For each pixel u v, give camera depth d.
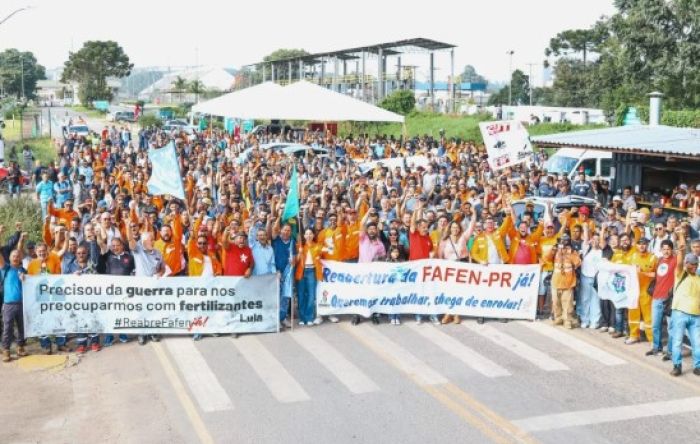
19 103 95.00
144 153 28.27
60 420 9.18
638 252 12.13
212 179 20.69
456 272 13.31
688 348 12.02
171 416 9.21
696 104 41.75
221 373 10.70
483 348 11.91
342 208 13.72
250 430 8.77
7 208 19.61
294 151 29.31
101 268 12.15
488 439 8.50
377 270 13.12
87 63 128.75
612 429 8.80
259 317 12.62
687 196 18.84
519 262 13.42
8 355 11.33
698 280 10.62
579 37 76.50
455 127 49.34
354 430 8.74
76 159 25.50
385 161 26.62
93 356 11.58
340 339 12.36
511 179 20.98
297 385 10.23
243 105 24.45
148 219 13.12
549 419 9.08
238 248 12.47
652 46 41.59
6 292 11.30
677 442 8.45
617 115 40.88
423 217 14.50
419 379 10.47
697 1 40.09
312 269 13.02
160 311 12.16
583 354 11.65
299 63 68.12
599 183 22.08
